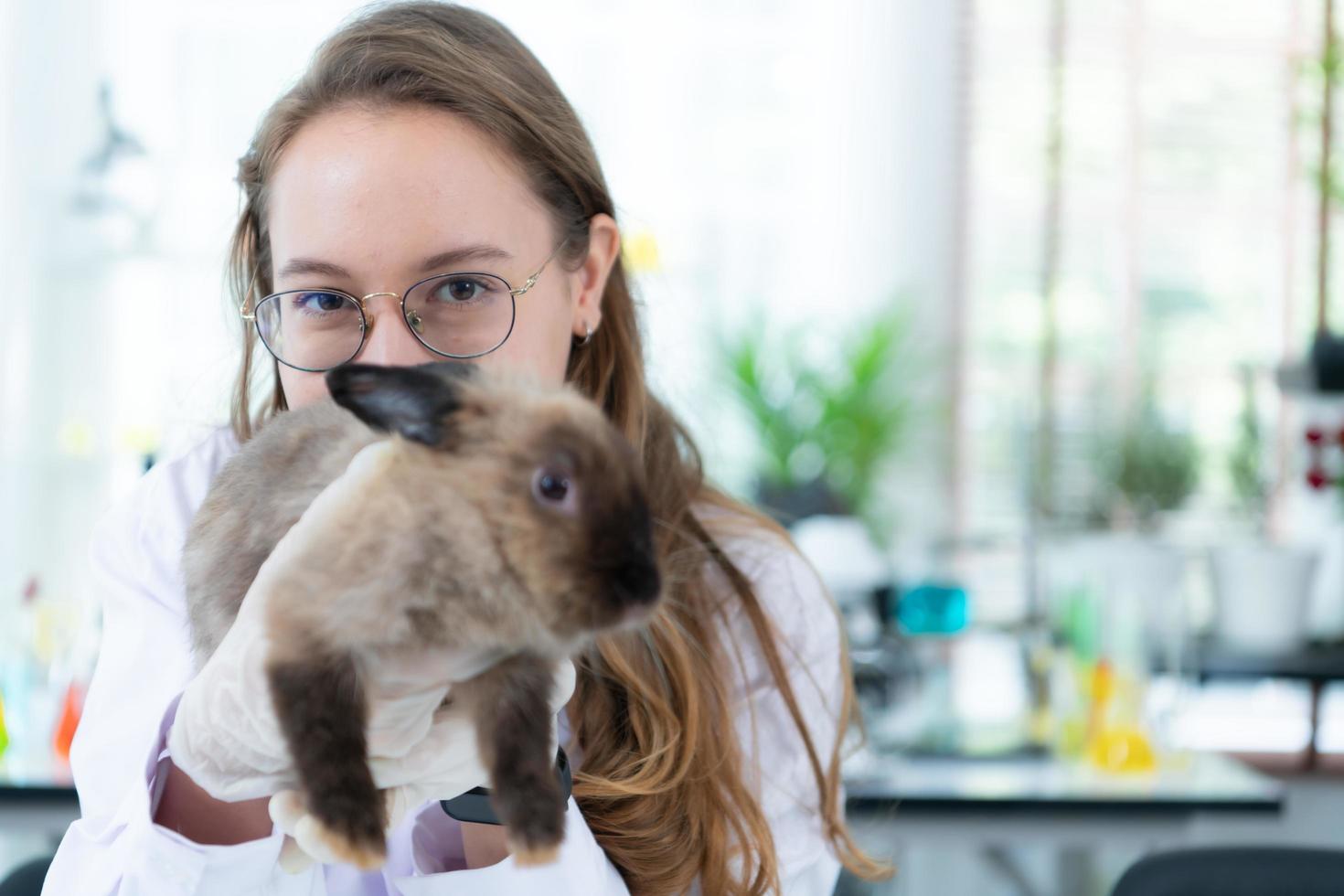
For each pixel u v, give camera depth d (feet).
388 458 2.91
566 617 2.88
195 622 3.71
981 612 14.23
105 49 15.49
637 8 16.14
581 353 5.14
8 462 15.46
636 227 11.70
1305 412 13.51
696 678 4.66
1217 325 16.10
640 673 4.54
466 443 2.90
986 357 16.28
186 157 15.58
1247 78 16.03
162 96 15.53
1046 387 15.98
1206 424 15.71
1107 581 9.98
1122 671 9.43
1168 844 8.48
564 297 4.57
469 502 2.83
